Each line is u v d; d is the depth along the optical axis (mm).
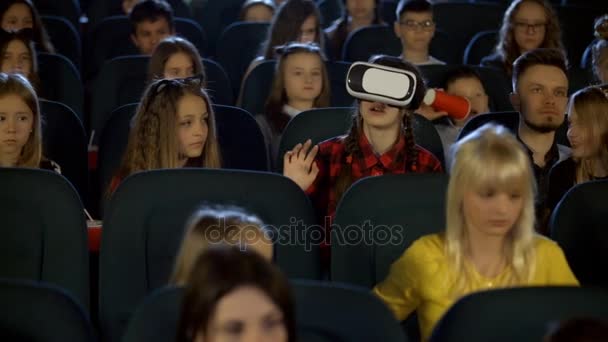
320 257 2514
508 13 4332
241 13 5285
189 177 2348
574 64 5129
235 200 2357
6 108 2877
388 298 2203
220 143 3361
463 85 3678
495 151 2012
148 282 2322
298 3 4379
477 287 2113
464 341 1796
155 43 4691
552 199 2943
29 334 1785
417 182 2389
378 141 2801
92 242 2752
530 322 1803
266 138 3658
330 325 1810
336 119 3039
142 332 1747
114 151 3264
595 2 5656
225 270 1553
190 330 1558
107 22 4949
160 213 2322
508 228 2043
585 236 2449
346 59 4668
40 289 1803
